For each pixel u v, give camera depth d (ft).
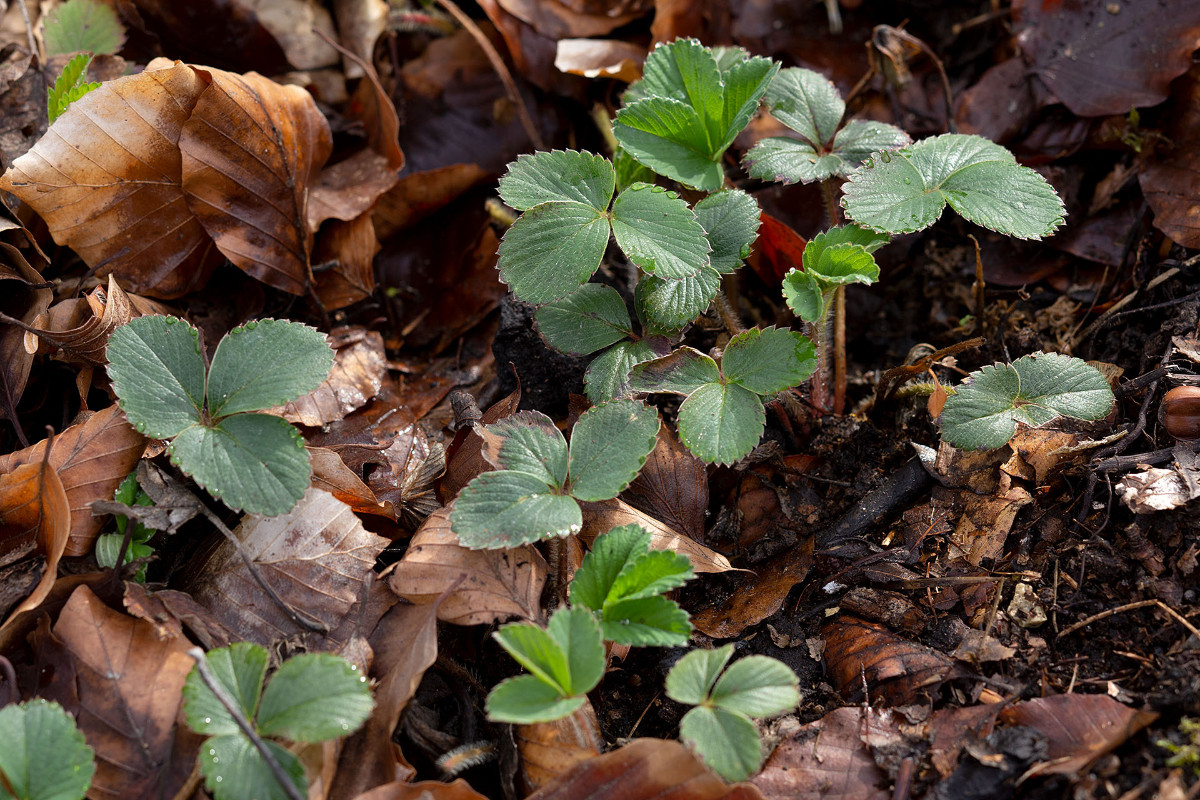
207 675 2.31
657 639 2.37
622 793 2.35
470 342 2.85
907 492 2.56
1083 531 2.49
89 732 2.36
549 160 2.51
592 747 2.40
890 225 2.49
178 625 2.40
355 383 2.69
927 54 2.87
